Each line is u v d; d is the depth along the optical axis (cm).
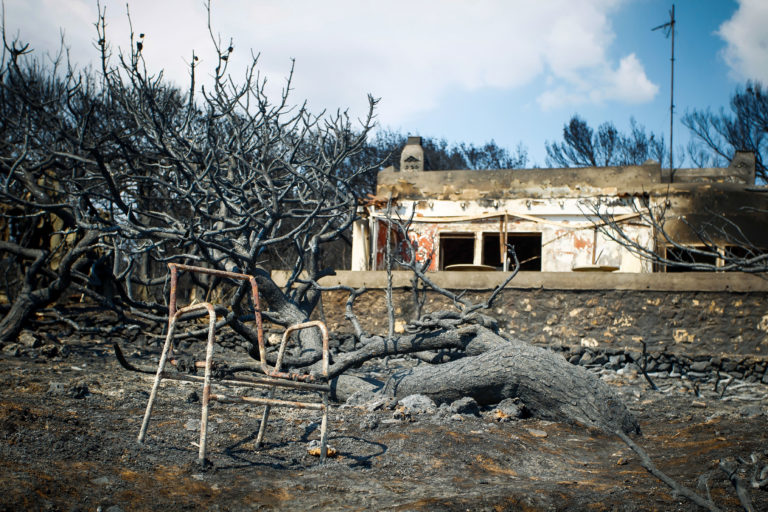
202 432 416
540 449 534
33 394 575
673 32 2028
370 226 1691
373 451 490
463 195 1759
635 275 1157
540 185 1709
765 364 1069
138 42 855
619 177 1653
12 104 1303
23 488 326
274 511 358
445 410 623
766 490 389
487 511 357
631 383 1016
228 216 1006
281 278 1255
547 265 1661
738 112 2695
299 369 805
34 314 1192
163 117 873
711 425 625
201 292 1356
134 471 391
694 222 1566
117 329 1105
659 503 369
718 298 1126
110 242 1189
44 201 1108
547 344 1177
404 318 1234
